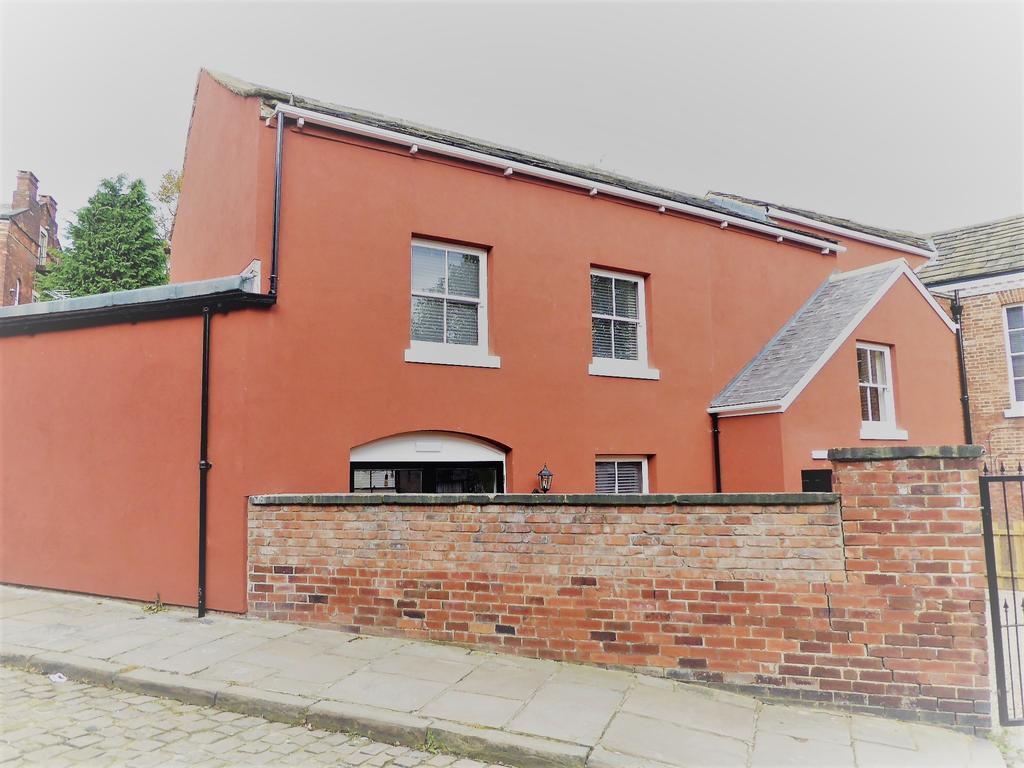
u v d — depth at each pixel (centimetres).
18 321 820
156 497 737
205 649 592
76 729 456
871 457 529
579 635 582
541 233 961
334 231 791
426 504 634
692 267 1116
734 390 1105
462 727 453
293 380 743
